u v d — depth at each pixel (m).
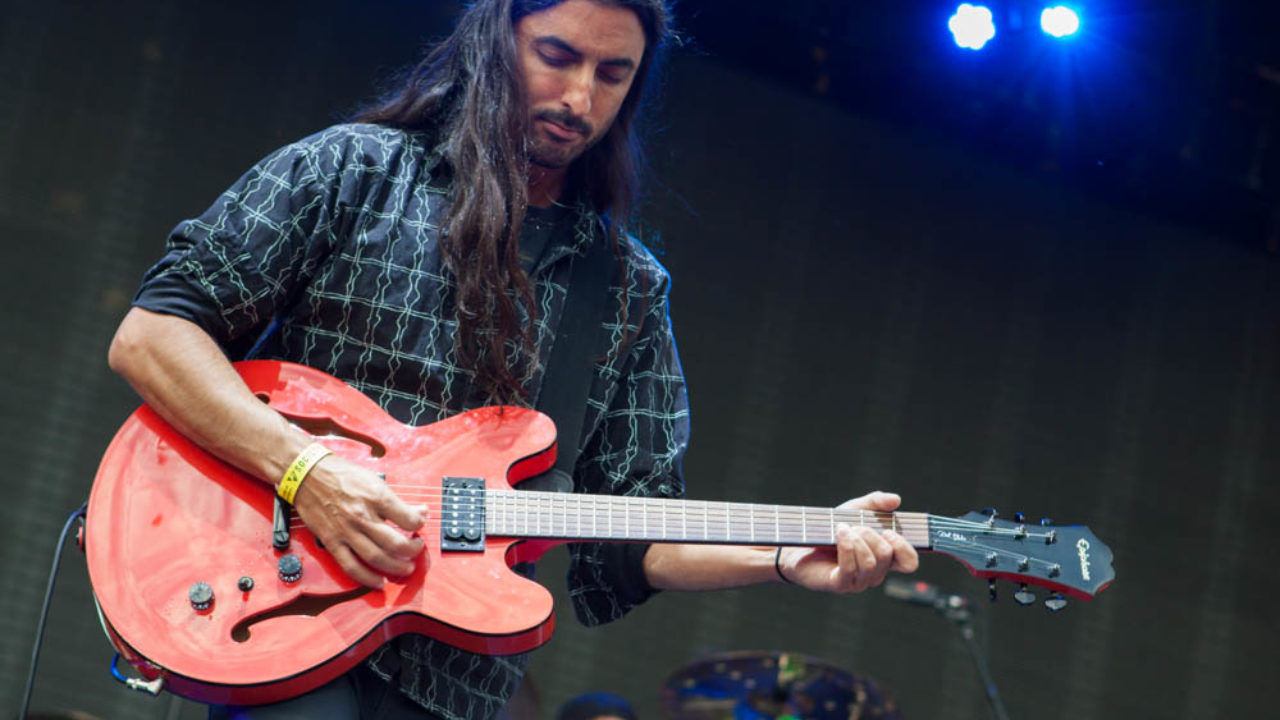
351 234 1.97
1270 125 6.04
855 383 5.90
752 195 6.00
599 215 2.27
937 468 5.86
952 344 6.03
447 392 1.97
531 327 2.05
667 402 2.29
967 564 2.12
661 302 2.29
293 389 1.90
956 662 5.55
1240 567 5.93
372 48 5.62
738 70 6.12
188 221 1.90
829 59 6.06
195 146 5.36
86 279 5.13
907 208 6.15
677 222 5.88
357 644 1.73
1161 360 6.18
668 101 5.98
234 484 1.81
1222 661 5.77
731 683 4.86
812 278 5.98
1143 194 6.29
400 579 1.80
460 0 5.77
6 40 5.24
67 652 4.79
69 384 5.02
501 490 1.92
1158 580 5.86
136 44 5.38
